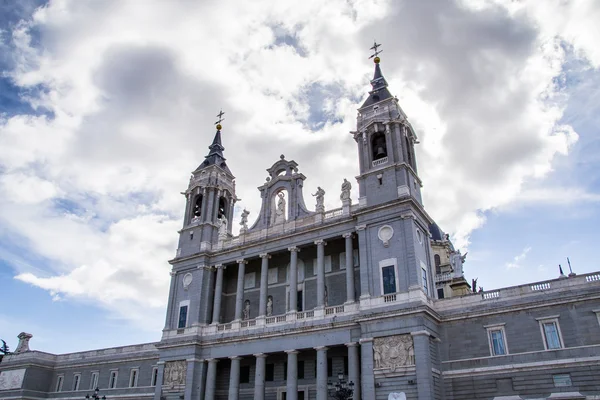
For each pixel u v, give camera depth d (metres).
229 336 58.22
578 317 42.53
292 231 58.91
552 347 43.03
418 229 52.19
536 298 45.00
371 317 47.66
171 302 66.00
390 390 44.69
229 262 64.06
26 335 89.69
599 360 40.34
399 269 48.88
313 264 60.59
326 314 52.81
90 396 76.81
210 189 71.12
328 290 57.75
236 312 60.19
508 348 44.97
